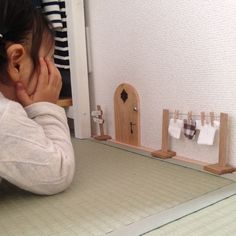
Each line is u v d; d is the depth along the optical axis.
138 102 0.94
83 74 1.08
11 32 0.52
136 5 0.90
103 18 1.02
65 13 1.08
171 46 0.82
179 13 0.79
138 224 0.47
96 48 1.08
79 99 1.08
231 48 0.69
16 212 0.54
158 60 0.86
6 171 0.53
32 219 0.51
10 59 0.53
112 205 0.55
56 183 0.57
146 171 0.73
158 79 0.87
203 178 0.67
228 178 0.67
